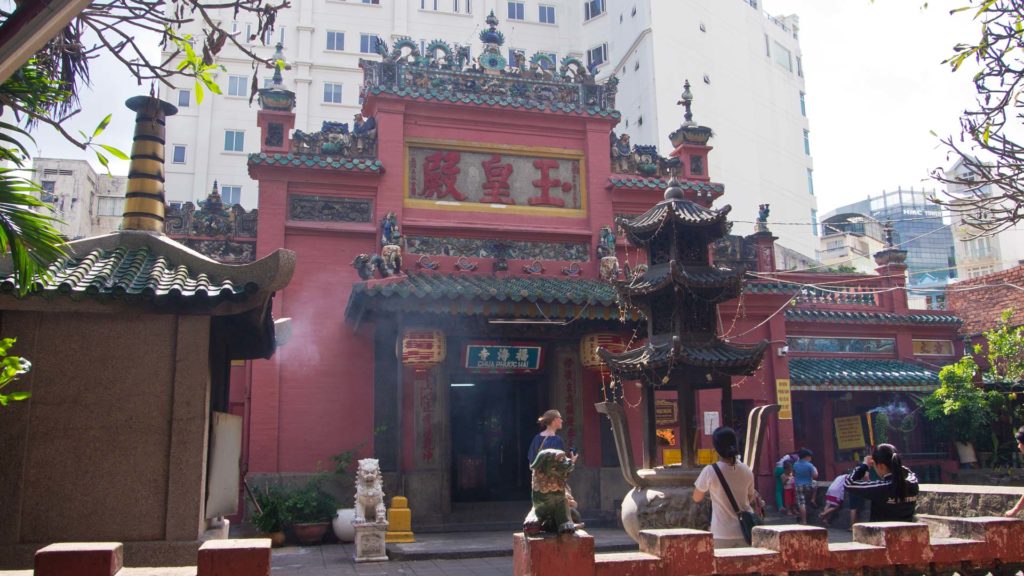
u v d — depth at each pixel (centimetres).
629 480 1048
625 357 1112
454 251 1967
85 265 833
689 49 4003
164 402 805
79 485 772
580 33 4588
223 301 822
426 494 1734
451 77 2053
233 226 1911
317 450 1775
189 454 796
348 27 4366
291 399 1791
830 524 1794
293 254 830
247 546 489
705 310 1092
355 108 4291
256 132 4219
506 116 2066
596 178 2089
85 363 795
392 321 1756
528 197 2053
